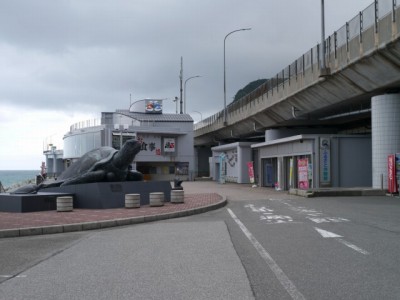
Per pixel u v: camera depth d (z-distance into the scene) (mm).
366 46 21844
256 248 9391
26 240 11789
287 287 6234
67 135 65500
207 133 67875
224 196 26234
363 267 7352
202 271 7375
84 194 19516
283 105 36312
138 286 6484
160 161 63469
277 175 37094
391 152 24188
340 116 33875
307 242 9977
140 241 10906
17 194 19000
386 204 19516
